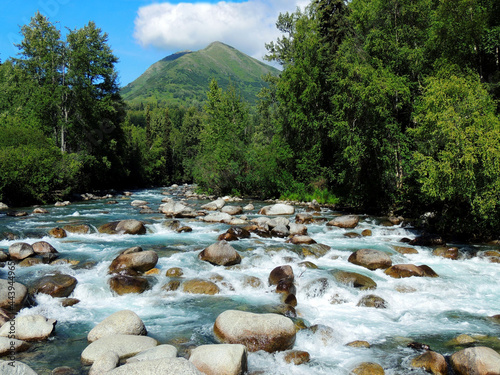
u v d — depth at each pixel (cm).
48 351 704
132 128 8781
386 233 1925
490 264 1352
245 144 4412
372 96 2430
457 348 745
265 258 1319
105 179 4831
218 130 4528
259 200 3662
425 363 661
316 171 3459
